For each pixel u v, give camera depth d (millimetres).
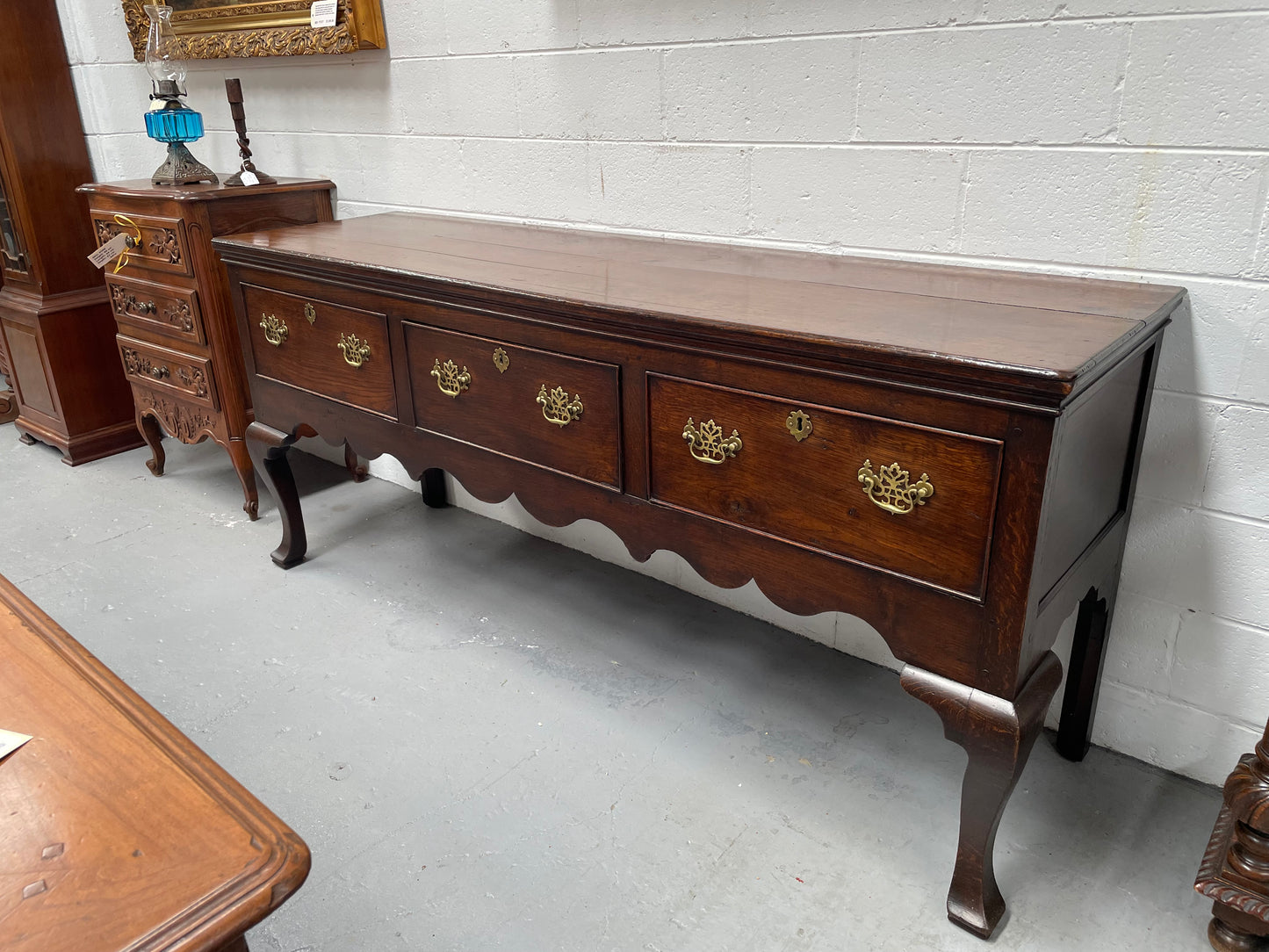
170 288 2264
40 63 2570
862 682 1727
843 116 1502
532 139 1959
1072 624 1505
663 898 1271
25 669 865
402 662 1816
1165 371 1304
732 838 1370
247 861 635
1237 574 1327
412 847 1369
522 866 1331
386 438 1739
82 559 2244
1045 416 918
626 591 2061
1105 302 1195
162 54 2174
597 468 1378
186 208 2115
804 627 1860
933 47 1375
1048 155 1320
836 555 1149
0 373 3559
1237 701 1382
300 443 2920
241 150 2311
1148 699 1467
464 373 1514
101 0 2631
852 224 1554
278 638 1905
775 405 1131
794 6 1494
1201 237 1229
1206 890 1134
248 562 2225
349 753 1571
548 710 1668
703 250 1680
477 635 1900
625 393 1289
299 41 2203
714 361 1167
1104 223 1303
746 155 1644
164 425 2568
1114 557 1344
